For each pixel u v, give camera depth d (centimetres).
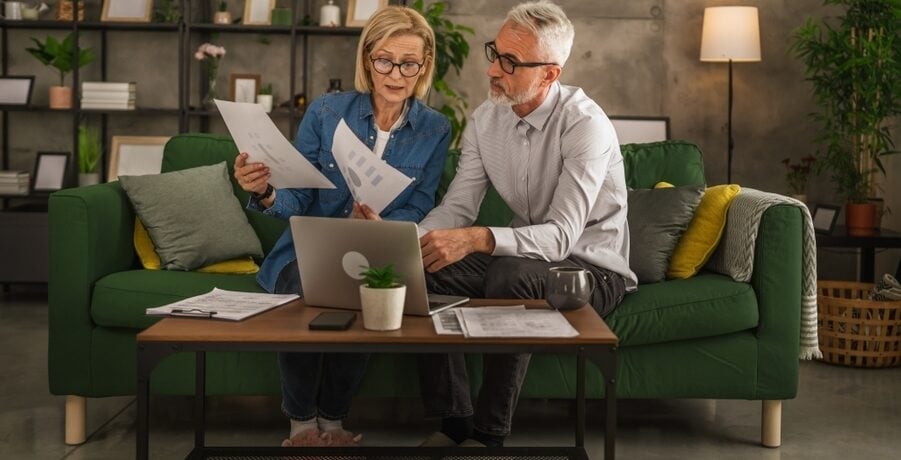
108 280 288
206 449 235
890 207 520
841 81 480
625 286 283
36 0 575
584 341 191
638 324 279
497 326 198
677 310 281
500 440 243
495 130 284
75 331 285
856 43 475
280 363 260
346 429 304
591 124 267
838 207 461
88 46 579
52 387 285
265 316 209
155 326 198
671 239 310
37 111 571
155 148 560
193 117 582
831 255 566
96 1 580
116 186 322
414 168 290
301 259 219
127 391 287
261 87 580
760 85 570
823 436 304
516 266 251
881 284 406
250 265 329
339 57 580
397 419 317
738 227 297
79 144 555
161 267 319
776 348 287
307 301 223
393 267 210
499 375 240
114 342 286
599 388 287
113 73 581
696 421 319
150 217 318
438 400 262
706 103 572
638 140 550
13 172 554
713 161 575
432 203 295
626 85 573
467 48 541
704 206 313
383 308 196
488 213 340
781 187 574
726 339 288
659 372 287
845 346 397
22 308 509
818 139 513
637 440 297
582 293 218
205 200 326
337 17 557
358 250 212
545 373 286
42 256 520
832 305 398
